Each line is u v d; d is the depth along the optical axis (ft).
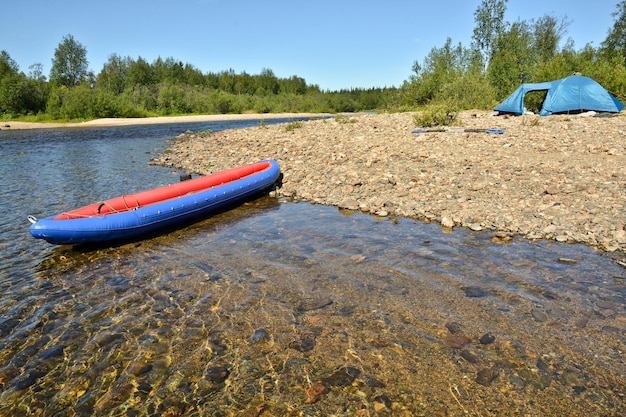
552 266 21.13
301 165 46.80
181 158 60.44
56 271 22.97
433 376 13.61
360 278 20.71
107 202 28.60
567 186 31.78
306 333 16.24
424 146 50.55
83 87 206.39
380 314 17.39
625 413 11.91
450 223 27.22
